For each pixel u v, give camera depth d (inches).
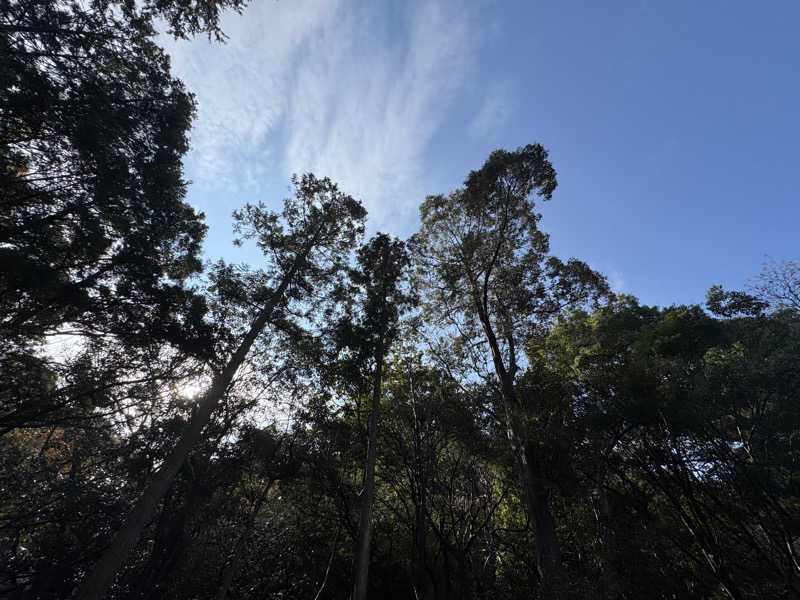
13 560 514.3
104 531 537.0
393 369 772.0
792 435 465.7
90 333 527.5
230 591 613.9
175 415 599.2
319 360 641.0
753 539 470.6
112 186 467.8
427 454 634.8
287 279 661.9
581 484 551.8
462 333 804.0
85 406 534.0
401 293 731.4
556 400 575.5
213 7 482.9
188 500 561.6
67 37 416.2
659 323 677.9
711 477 509.4
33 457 543.8
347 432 658.2
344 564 647.8
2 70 363.6
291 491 648.4
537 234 809.5
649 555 491.8
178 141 532.4
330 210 734.5
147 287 528.7
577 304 750.5
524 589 507.8
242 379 636.1
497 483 733.3
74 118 416.2
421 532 564.1
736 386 498.0
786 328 563.5
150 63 506.3
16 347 470.0
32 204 447.5
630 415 498.9
